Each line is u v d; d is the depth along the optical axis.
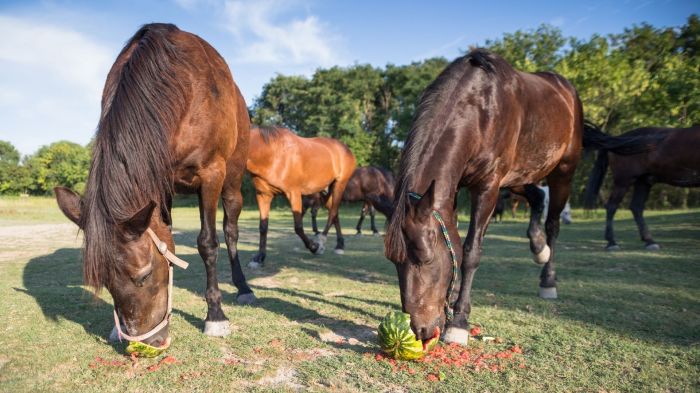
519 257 7.22
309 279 5.55
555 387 2.34
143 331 2.42
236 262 4.32
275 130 6.88
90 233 2.19
